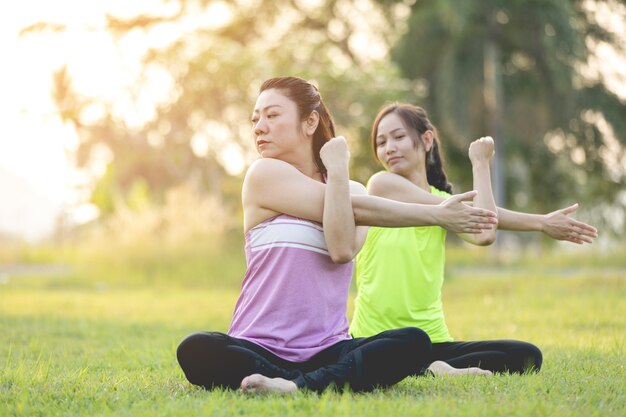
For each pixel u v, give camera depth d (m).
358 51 29.58
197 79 23.64
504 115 27.12
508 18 26.14
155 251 16.72
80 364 5.13
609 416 3.36
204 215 17.33
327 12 29.25
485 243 4.92
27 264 23.61
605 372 4.61
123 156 27.69
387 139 5.05
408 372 3.79
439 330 4.90
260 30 29.66
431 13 26.27
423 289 4.86
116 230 17.70
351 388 3.74
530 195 29.73
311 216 3.87
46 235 27.30
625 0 27.28
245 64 23.17
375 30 29.08
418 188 4.97
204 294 13.70
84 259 17.58
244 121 23.80
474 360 4.60
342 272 3.96
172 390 3.94
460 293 12.91
